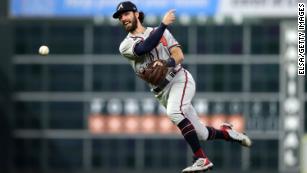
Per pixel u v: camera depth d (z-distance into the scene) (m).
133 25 29.92
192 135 30.00
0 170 85.12
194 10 83.81
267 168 84.38
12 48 84.88
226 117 84.31
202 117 84.38
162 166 85.19
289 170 84.12
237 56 83.94
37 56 85.19
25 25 84.88
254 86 84.06
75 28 84.69
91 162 85.56
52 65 85.12
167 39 30.28
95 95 85.38
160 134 85.25
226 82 84.12
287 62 83.69
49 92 85.25
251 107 84.19
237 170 84.56
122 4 30.00
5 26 84.88
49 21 84.69
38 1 84.62
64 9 84.50
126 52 30.08
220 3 83.81
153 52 30.20
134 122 85.31
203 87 84.38
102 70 85.12
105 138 85.56
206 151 84.88
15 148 85.19
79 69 85.12
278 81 83.88
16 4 84.88
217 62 83.88
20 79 85.19
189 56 84.06
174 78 30.23
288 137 84.12
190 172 30.09
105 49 84.75
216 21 83.88
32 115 85.25
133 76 85.19
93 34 84.62
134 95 85.25
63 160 85.62
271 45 83.62
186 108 30.16
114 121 85.44
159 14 83.06
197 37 83.88
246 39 83.75
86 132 85.50
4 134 85.06
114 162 85.50
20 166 85.19
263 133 84.25
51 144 85.50
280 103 83.94
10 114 85.06
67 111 85.50
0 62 84.75
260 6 83.44
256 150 84.44
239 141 31.66
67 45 84.94
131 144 85.44
